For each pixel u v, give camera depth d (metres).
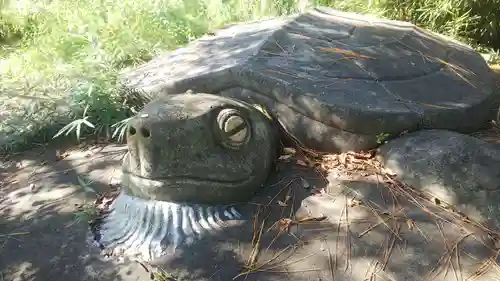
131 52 4.56
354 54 3.30
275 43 3.38
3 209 2.79
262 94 2.99
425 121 2.87
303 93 2.84
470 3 5.23
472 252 2.29
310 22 3.82
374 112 2.78
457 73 3.36
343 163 2.83
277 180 2.76
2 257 2.42
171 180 2.44
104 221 2.59
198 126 2.45
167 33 4.90
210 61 3.36
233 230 2.43
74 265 2.33
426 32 4.02
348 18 4.08
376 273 2.22
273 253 2.33
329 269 2.24
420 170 2.62
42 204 2.80
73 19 5.05
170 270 2.23
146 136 2.40
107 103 3.45
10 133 3.46
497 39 5.51
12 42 6.14
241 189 2.58
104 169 3.10
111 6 5.11
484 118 3.19
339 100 2.82
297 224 2.48
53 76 3.94
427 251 2.30
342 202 2.59
